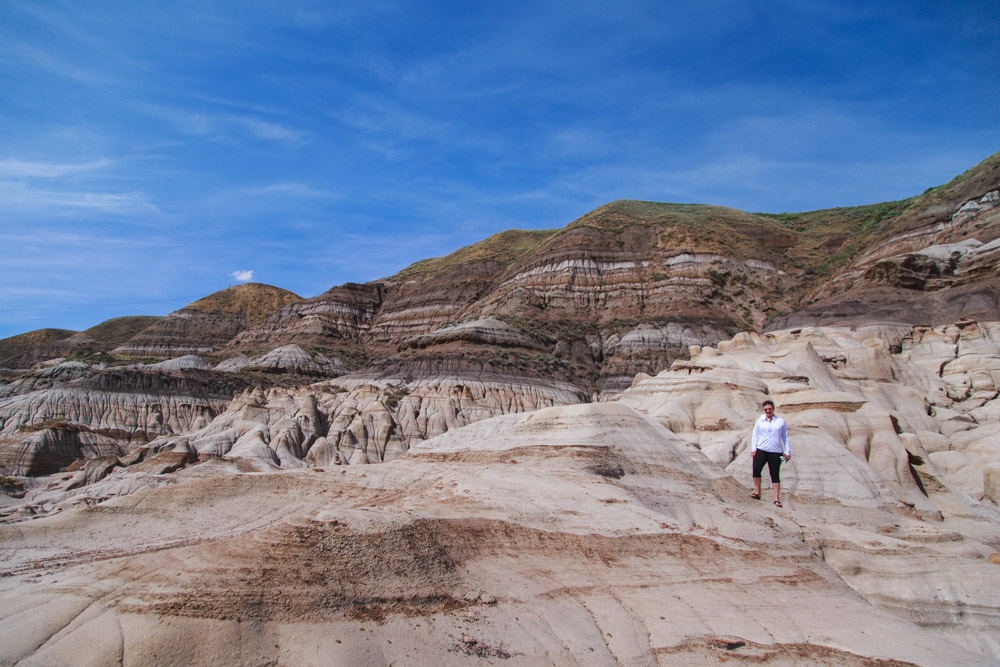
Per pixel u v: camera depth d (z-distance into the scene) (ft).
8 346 627.87
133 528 66.80
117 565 44.11
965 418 151.33
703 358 189.16
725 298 382.22
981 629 61.87
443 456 86.63
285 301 617.62
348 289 513.45
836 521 79.56
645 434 80.43
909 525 78.69
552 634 43.11
